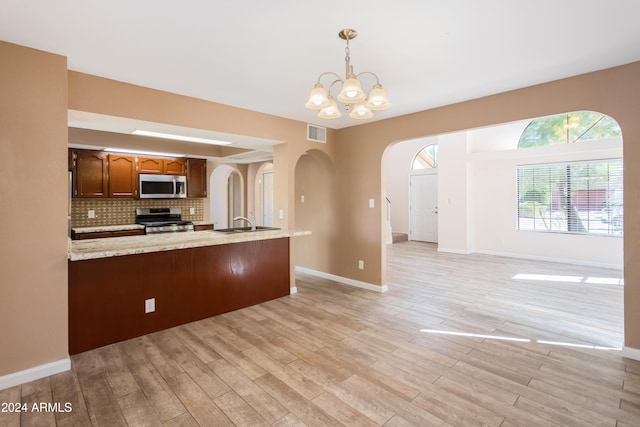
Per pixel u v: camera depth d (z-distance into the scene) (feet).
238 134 12.66
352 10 6.24
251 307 12.96
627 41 7.53
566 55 8.21
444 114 12.39
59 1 5.87
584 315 11.88
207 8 6.14
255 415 6.48
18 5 5.97
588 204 20.57
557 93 9.82
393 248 27.58
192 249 11.46
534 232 22.62
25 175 7.59
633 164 8.60
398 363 8.50
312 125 15.46
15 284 7.50
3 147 7.32
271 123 13.76
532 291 14.93
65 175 8.13
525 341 9.78
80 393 7.22
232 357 8.82
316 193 17.89
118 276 9.80
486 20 6.64
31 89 7.64
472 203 25.41
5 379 7.38
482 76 9.57
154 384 7.55
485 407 6.68
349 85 6.61
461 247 25.11
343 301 13.66
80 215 17.40
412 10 6.25
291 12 6.30
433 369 8.20
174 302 11.02
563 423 6.18
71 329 8.98
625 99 8.71
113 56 8.18
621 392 7.18
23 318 7.61
